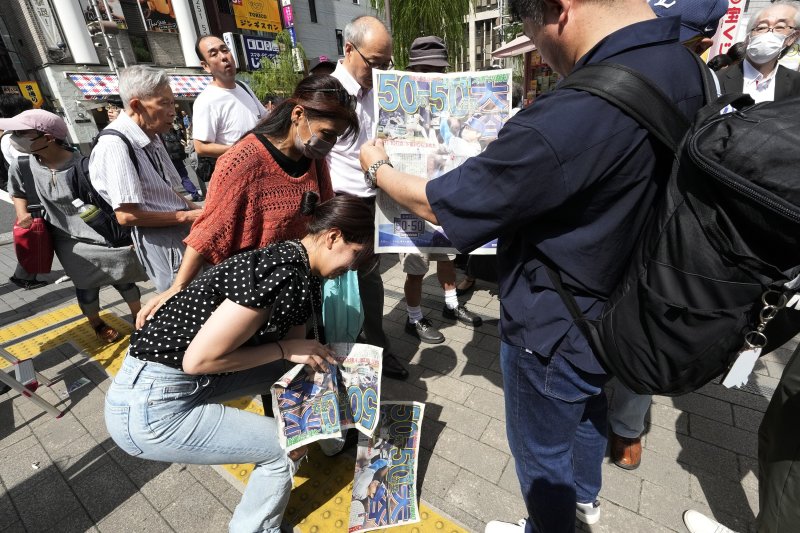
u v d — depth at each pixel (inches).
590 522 64.4
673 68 33.7
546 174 32.6
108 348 119.2
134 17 585.6
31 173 101.7
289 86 629.6
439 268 121.1
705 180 29.3
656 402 88.9
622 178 33.5
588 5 35.1
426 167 63.6
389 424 67.3
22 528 68.9
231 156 60.6
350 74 89.0
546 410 44.1
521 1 38.8
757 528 49.5
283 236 69.0
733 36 153.6
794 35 92.9
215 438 52.4
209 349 46.0
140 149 83.4
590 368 39.5
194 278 64.4
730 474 71.6
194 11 651.5
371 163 51.1
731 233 28.0
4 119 92.7
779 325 39.4
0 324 139.7
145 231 87.9
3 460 82.6
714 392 90.7
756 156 26.9
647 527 64.1
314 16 908.6
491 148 35.8
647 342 33.8
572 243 36.8
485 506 68.6
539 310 40.4
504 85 62.1
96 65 554.9
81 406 96.9
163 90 82.4
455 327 123.0
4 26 546.0
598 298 39.1
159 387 50.0
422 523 65.9
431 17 310.2
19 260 105.9
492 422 86.1
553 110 33.0
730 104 34.8
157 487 74.9
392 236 63.4
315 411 54.7
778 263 28.1
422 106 62.6
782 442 44.9
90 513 70.8
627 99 31.6
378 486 65.6
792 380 44.1
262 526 57.4
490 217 36.1
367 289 92.2
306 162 68.7
